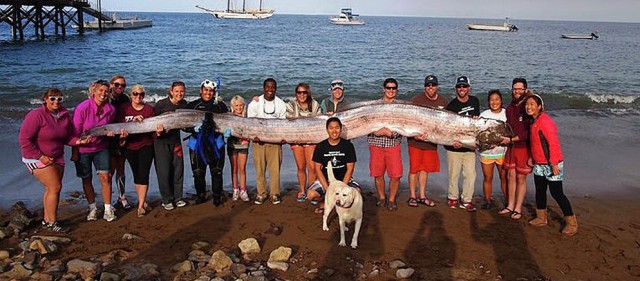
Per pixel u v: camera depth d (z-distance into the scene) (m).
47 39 44.97
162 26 85.75
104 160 6.21
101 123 6.16
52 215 5.95
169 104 6.74
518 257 5.37
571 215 5.93
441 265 5.18
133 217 6.47
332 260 5.27
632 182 8.09
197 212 6.66
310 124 6.71
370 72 24.55
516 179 6.54
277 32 71.31
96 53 32.56
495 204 7.13
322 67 26.42
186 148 9.87
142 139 6.38
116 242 5.66
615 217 6.59
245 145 6.93
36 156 5.71
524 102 6.20
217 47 39.84
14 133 11.06
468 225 6.28
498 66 28.09
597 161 9.28
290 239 5.81
